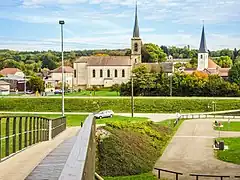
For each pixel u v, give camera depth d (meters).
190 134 59.12
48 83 151.12
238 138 55.44
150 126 54.75
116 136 36.84
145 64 135.62
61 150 19.00
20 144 19.81
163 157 40.84
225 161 38.91
